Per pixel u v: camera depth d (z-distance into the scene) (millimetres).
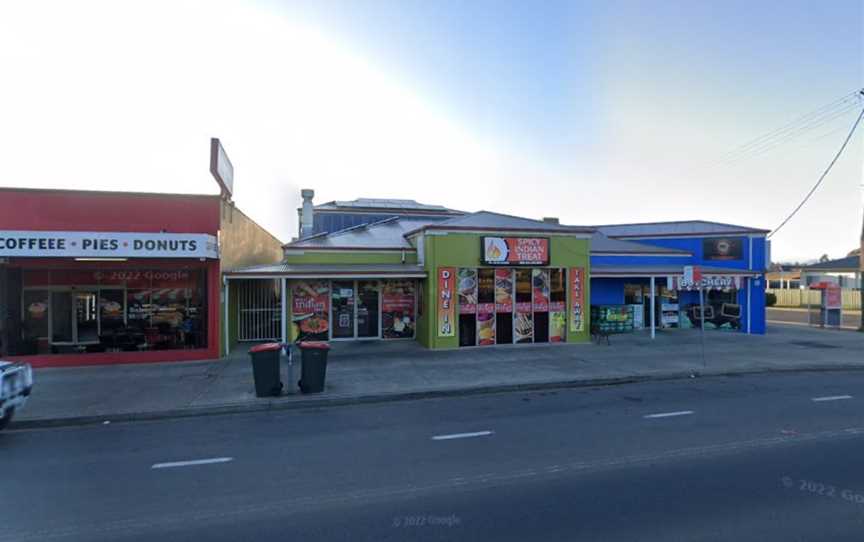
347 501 4688
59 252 11523
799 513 4293
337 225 25641
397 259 16828
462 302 15305
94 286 13531
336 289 16453
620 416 7895
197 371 11703
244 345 15875
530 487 4953
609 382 10828
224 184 13828
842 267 44812
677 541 3814
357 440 6781
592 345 15695
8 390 7148
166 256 12109
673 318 20891
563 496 4707
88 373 11492
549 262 15742
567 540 3838
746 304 20047
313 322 16266
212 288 13328
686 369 11867
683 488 4875
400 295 16797
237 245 15891
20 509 4625
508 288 15773
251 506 4621
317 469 5629
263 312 16797
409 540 3887
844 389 10031
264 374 9305
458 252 15102
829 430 6945
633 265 20359
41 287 13227
